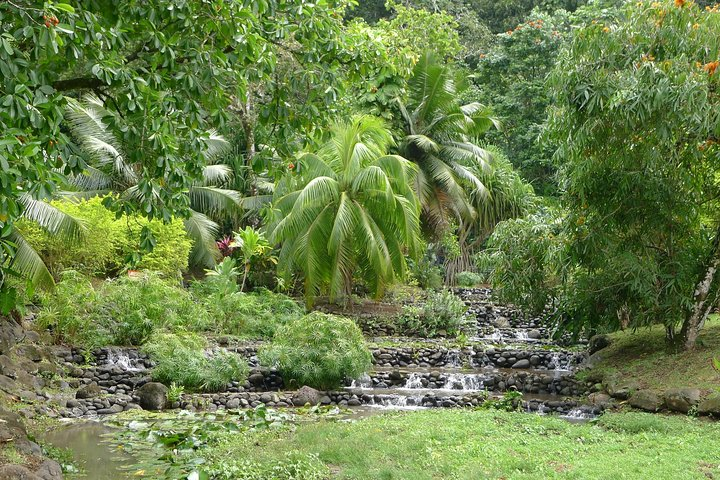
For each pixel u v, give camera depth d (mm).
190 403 11906
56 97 6121
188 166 7500
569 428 9516
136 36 7414
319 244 18203
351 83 9148
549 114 12234
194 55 6906
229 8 7059
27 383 11734
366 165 18844
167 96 6918
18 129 5484
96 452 8641
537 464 7367
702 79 10398
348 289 19344
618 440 8781
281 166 8547
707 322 14594
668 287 12273
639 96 10562
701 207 13016
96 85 7551
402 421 9805
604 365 13555
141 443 9172
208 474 7277
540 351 15750
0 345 12164
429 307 18797
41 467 7102
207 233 20703
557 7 32406
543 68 28156
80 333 14398
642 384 11734
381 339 17703
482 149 24359
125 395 12180
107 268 19078
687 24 10812
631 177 11844
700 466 7305
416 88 23672
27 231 15109
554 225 13547
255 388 13367
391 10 34062
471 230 25766
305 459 7617
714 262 12258
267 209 9484
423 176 22922
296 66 8969
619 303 13102
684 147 11789
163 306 15453
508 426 9586
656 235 12703
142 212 7207
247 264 19125
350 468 7367
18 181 6129
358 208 18188
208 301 17047
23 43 6715
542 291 14008
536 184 29234
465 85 25781
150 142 7051
